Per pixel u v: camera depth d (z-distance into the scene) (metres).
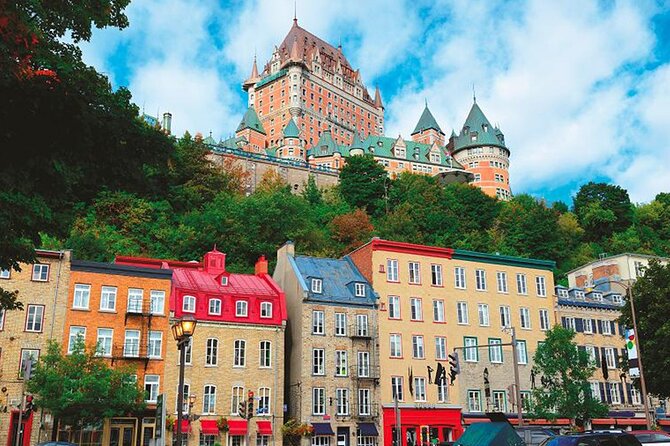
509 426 17.88
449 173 169.62
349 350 54.78
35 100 15.62
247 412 43.62
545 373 54.34
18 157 16.27
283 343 52.66
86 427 42.53
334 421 52.03
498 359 61.47
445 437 56.38
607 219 130.00
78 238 67.44
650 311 51.72
